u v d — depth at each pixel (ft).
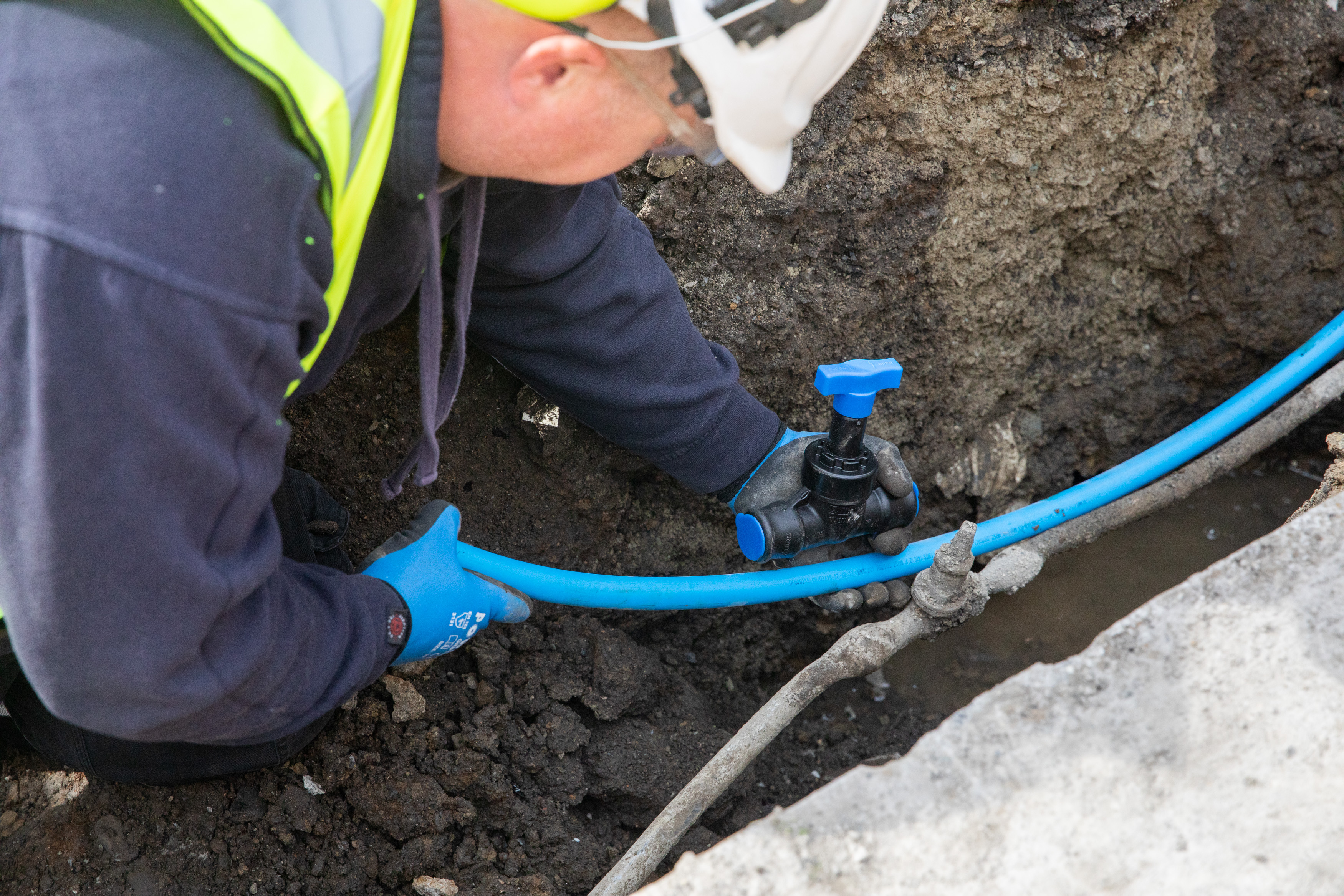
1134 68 5.75
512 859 4.89
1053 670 3.14
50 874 4.34
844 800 2.92
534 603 5.52
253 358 2.40
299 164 2.41
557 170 2.91
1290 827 2.79
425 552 4.24
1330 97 6.29
